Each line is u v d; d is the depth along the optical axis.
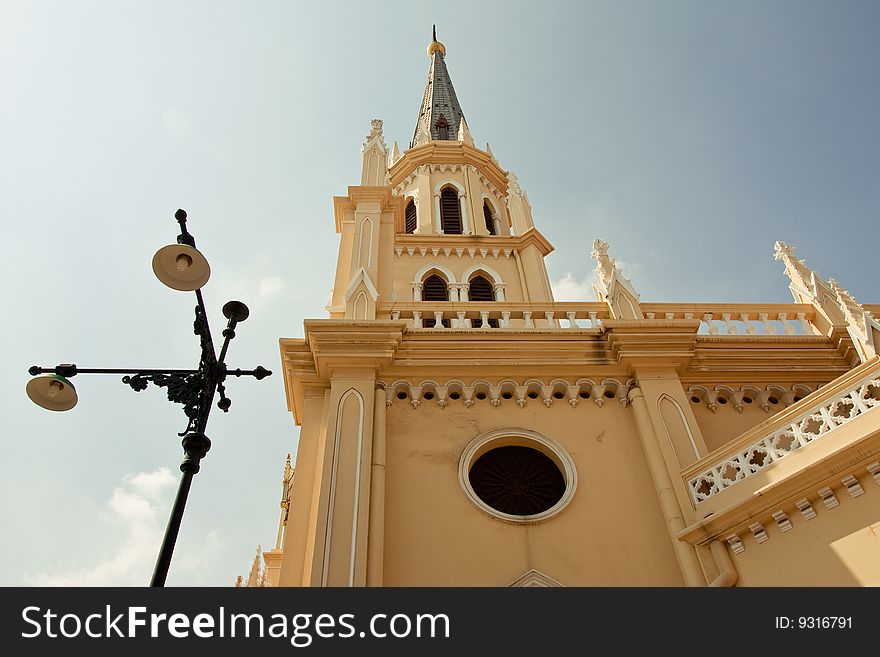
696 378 13.52
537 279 23.12
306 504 11.46
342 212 19.84
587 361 13.45
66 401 9.15
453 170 29.12
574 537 11.08
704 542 10.24
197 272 9.34
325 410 12.77
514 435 12.45
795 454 9.45
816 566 8.75
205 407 8.66
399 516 11.23
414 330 13.70
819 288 14.86
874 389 9.53
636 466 12.10
